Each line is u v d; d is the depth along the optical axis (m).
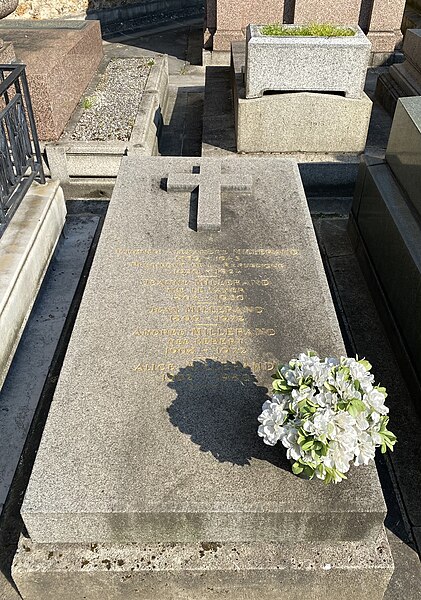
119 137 6.38
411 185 4.26
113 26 13.91
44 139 6.27
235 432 2.55
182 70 11.07
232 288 3.40
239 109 5.94
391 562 2.32
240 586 2.37
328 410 2.11
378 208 4.54
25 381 3.79
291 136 6.12
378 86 8.00
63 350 4.03
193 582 2.35
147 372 2.84
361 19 10.55
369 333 4.28
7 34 8.05
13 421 3.51
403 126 4.45
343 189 6.24
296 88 5.89
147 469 2.39
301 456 2.15
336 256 5.15
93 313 3.20
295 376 2.28
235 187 4.36
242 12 10.59
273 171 4.68
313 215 5.84
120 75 8.59
